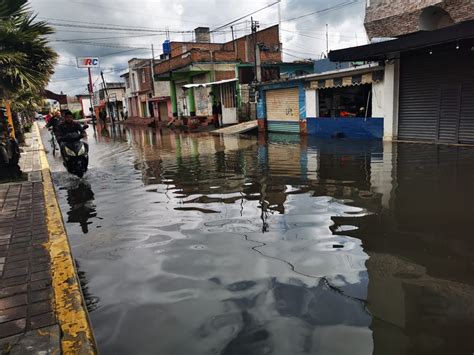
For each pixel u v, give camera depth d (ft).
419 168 28.07
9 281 12.09
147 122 127.24
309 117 59.36
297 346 8.85
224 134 70.59
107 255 14.75
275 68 75.41
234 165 34.19
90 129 124.98
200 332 9.56
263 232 16.33
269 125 69.87
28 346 8.71
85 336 9.09
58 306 10.48
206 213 19.54
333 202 20.42
